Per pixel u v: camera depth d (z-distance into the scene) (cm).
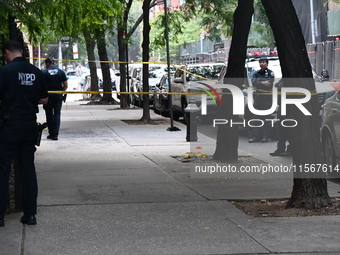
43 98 750
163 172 1104
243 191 929
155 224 733
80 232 701
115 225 730
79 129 1906
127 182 1005
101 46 3266
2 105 720
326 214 771
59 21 1317
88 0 1370
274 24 806
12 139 717
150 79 2970
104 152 1378
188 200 865
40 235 690
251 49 3203
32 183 736
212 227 717
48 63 1598
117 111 2688
